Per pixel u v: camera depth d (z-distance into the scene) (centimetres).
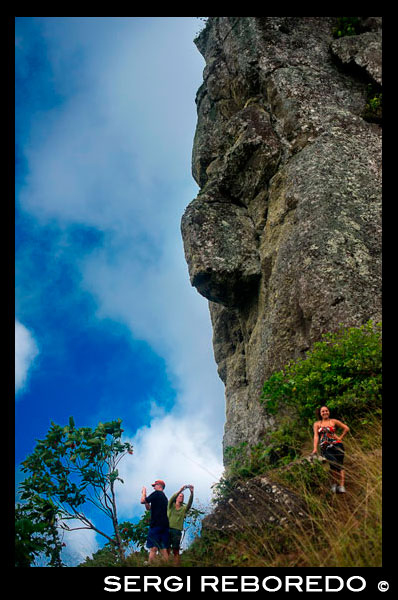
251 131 1371
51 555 808
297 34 1523
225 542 694
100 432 977
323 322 1059
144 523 955
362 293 1065
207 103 1742
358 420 870
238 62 1527
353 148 1289
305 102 1373
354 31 1541
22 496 909
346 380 891
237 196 1427
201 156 1675
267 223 1329
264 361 1164
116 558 860
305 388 938
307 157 1281
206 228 1344
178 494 807
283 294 1173
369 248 1128
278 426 1016
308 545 624
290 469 761
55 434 972
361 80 1454
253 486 757
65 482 932
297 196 1245
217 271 1296
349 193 1205
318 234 1151
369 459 736
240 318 1420
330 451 747
